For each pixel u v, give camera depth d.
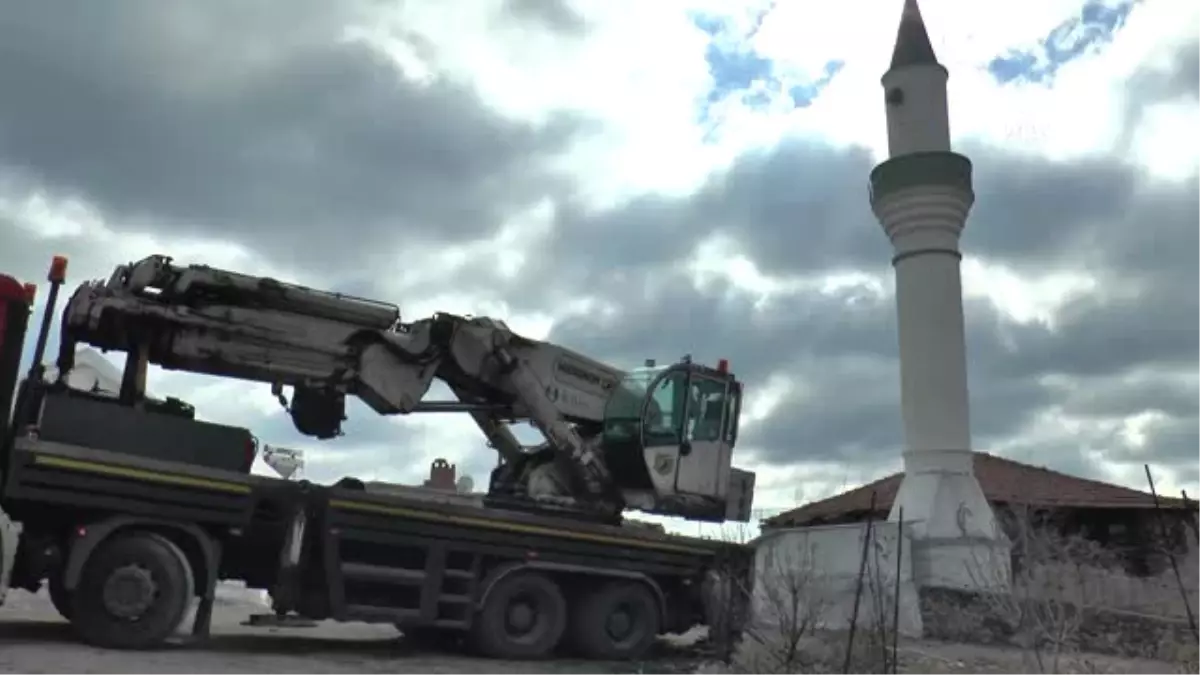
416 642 14.82
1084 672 10.49
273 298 13.03
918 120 18.31
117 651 10.79
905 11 19.02
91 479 10.84
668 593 15.24
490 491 15.66
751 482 16.62
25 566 10.86
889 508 21.17
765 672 11.19
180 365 12.62
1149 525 18.47
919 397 17.47
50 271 11.40
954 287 17.83
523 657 13.40
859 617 12.82
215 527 11.79
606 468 15.25
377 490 13.16
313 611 12.28
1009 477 21.64
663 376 15.38
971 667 11.09
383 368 13.77
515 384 14.61
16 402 10.94
